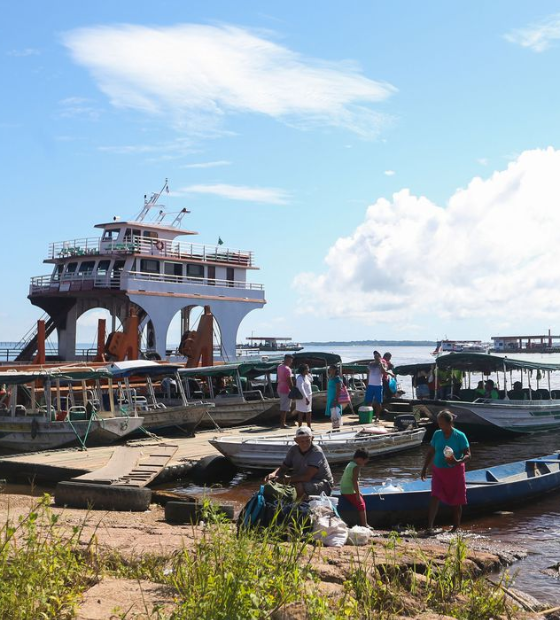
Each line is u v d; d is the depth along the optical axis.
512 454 22.11
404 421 22.09
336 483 16.64
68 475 15.72
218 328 37.31
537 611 7.76
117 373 21.20
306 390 21.05
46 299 37.50
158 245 35.91
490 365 25.27
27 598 5.24
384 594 6.64
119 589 6.11
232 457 16.84
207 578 5.52
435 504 11.73
